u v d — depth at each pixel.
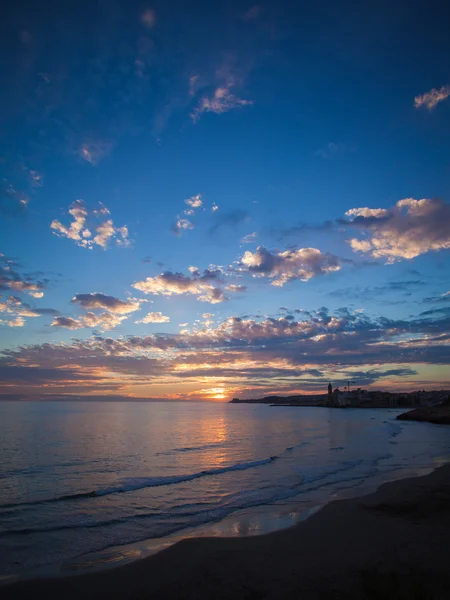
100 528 9.98
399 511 10.96
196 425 52.88
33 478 16.31
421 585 5.82
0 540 8.98
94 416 73.88
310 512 11.20
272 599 5.85
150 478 16.52
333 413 129.38
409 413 77.56
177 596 6.09
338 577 6.54
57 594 6.25
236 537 8.99
